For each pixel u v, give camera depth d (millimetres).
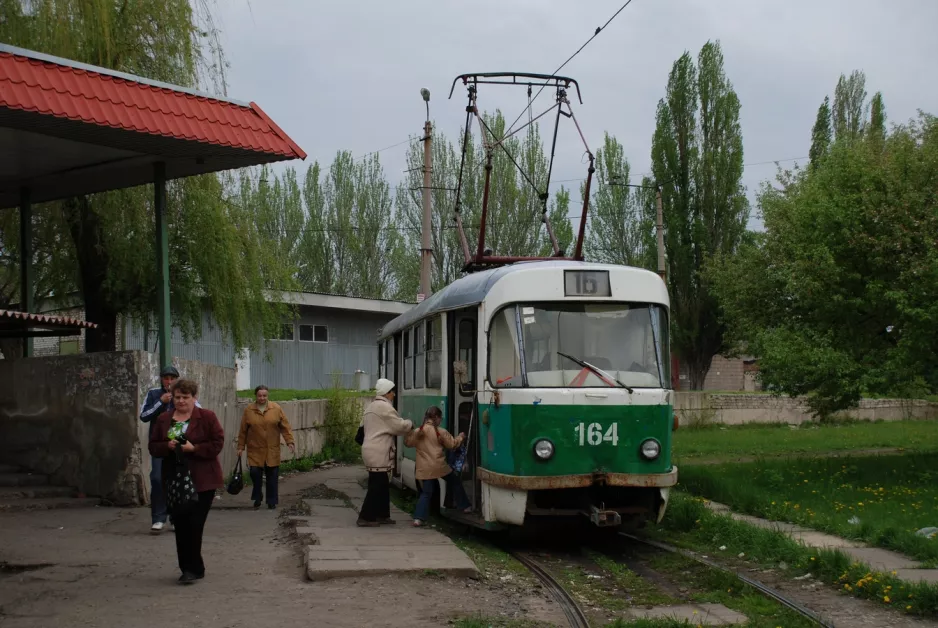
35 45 14906
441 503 11602
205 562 8727
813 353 15516
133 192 17094
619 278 10477
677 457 22484
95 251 17984
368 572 8117
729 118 42188
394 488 17016
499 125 40094
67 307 20953
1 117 10656
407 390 14797
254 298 19750
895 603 7391
